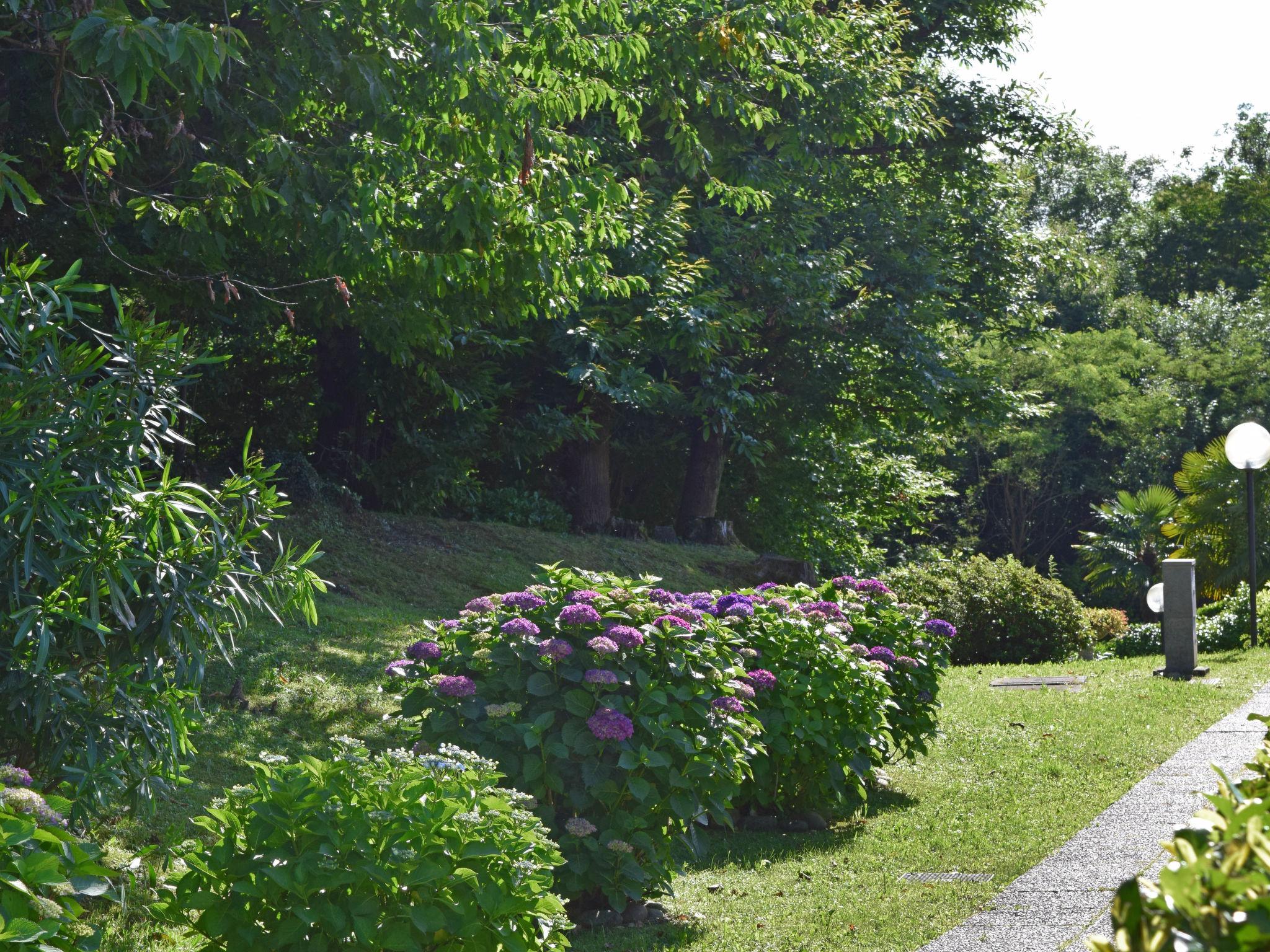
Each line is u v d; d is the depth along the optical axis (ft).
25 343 14.56
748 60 44.50
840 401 75.10
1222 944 4.06
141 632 15.02
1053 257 84.12
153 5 21.70
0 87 27.48
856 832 23.80
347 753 13.53
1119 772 26.99
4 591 14.33
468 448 58.54
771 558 68.13
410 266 31.40
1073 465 148.97
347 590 43.86
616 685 18.35
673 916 18.47
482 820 13.20
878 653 26.84
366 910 12.36
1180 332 156.56
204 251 30.19
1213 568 65.62
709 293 55.36
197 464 52.34
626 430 73.36
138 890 16.80
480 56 27.86
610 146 54.70
